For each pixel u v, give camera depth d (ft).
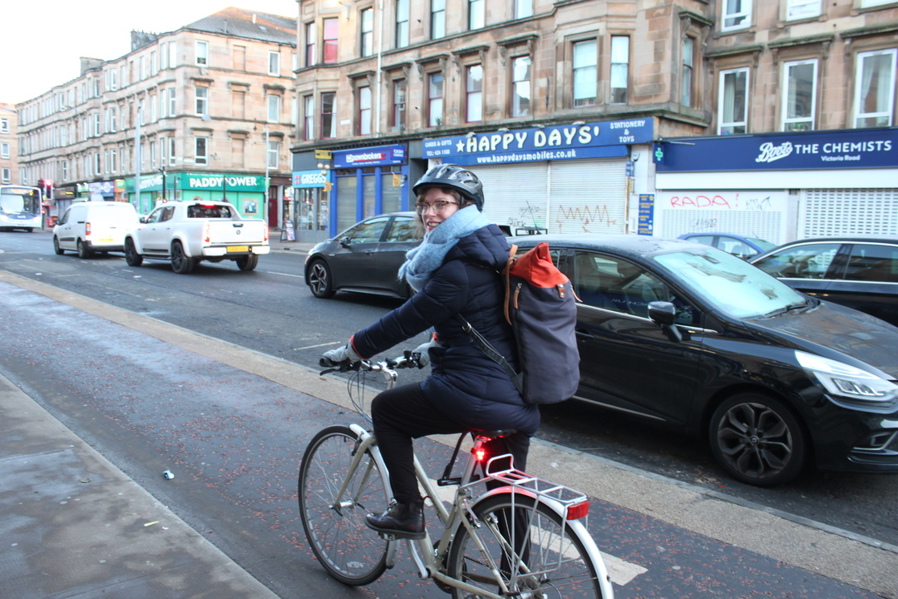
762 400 15.29
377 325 8.96
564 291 8.81
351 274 41.81
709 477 15.98
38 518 11.87
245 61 175.32
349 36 108.06
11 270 57.31
